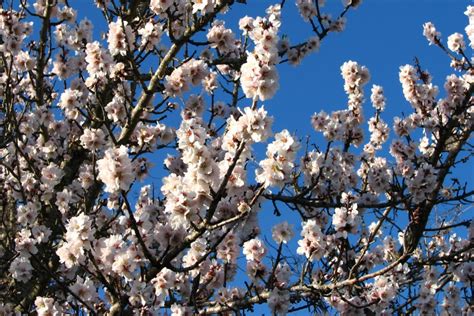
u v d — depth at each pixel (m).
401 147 8.43
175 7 7.24
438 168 7.29
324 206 7.00
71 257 4.68
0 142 8.38
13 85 8.21
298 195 6.92
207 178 4.07
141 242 4.60
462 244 7.67
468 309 7.34
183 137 4.06
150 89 6.84
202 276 5.78
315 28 8.37
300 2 8.36
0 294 7.05
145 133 6.74
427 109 8.63
